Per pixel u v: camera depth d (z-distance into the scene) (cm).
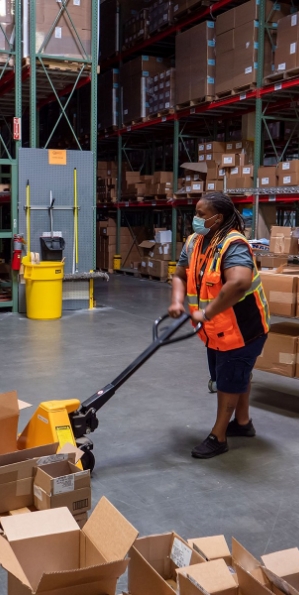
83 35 814
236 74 935
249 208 964
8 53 773
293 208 1193
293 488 296
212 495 286
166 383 479
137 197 1277
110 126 1343
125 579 219
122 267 1389
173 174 1172
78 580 156
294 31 824
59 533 180
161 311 840
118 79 1327
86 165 820
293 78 838
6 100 1090
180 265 345
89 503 221
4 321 748
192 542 183
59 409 284
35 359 548
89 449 297
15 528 180
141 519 261
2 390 447
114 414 401
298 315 388
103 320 764
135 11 1326
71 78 880
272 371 401
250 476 309
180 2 1082
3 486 221
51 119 1510
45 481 216
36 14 781
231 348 316
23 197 786
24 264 755
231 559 176
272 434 372
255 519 264
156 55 1348
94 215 835
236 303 309
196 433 368
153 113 1209
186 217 1380
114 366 527
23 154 780
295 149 1362
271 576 159
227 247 302
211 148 996
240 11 913
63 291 836
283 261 693
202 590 150
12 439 275
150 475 308
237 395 332
